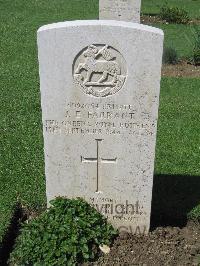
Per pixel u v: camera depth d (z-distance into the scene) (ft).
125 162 5.41
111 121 5.20
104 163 5.43
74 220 5.25
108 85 5.02
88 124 5.23
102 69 4.94
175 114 9.34
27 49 13.34
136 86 5.00
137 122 5.18
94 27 4.76
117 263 5.19
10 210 5.96
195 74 12.21
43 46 4.87
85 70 4.96
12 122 8.62
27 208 6.17
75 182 5.55
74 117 5.20
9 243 5.65
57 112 5.18
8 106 9.35
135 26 4.77
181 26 17.65
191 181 6.82
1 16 17.16
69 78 5.01
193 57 12.92
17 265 5.18
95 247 5.28
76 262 5.08
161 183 6.75
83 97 5.09
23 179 6.71
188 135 8.38
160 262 5.23
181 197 6.42
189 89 10.94
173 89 10.87
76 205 5.39
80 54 4.91
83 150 5.36
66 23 4.83
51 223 5.20
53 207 5.41
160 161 7.37
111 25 4.75
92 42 4.83
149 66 4.89
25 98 9.80
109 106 5.12
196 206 6.22
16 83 10.66
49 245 5.05
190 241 5.63
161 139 8.14
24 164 7.14
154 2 21.74
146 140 5.27
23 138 7.99
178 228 5.84
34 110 9.21
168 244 5.52
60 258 5.01
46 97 5.11
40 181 6.66
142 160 5.38
